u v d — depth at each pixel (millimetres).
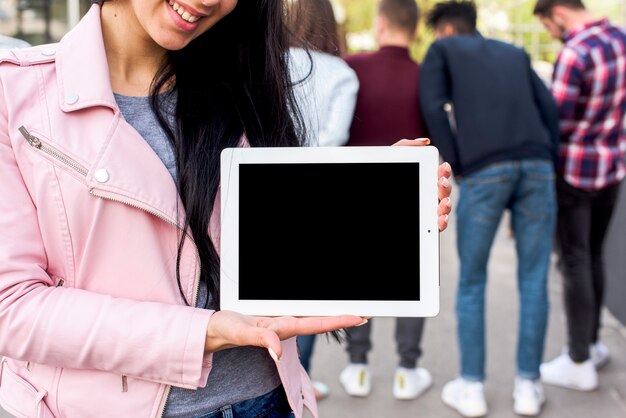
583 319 3516
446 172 1303
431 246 1221
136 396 1156
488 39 3215
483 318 3299
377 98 3215
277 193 1218
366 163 1222
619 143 3486
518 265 3314
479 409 3273
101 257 1142
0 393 1245
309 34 2742
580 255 3494
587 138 3369
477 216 3162
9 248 1084
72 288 1122
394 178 1224
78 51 1170
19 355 1089
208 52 1333
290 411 1375
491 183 3107
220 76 1354
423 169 1225
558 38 3562
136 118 1262
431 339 4180
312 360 3895
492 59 3125
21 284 1082
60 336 1069
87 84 1147
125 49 1269
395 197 1224
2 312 1069
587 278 3492
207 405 1238
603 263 3658
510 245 6219
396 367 3805
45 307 1075
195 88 1307
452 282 5246
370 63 3250
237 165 1216
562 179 3410
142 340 1079
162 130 1267
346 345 3541
